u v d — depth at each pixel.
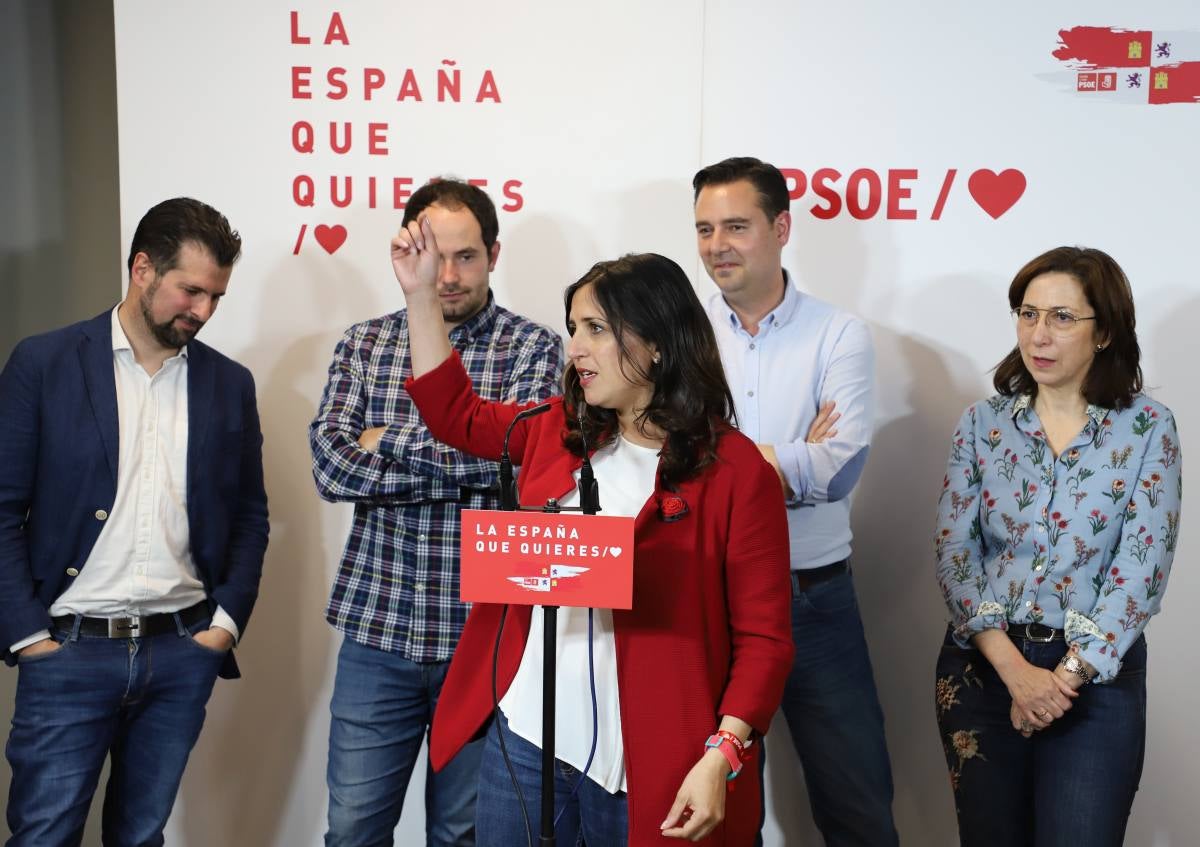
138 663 2.24
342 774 2.41
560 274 2.80
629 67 2.75
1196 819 2.80
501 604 1.77
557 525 1.52
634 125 2.76
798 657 2.48
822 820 2.58
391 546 2.40
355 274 2.79
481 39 2.75
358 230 2.78
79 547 2.20
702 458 1.67
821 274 2.79
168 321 2.20
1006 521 2.19
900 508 2.83
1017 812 2.17
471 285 2.43
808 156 2.76
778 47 2.73
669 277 1.67
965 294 2.77
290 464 2.83
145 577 2.24
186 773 2.89
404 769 2.45
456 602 2.38
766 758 2.85
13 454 2.17
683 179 2.76
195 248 2.17
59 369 2.20
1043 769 2.11
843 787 2.51
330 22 2.74
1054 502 2.14
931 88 2.74
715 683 1.68
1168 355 2.75
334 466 2.34
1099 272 2.12
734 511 1.68
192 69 2.74
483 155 2.78
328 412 2.44
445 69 2.76
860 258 2.78
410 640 2.37
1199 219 2.72
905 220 2.77
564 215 2.78
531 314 2.81
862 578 2.85
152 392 2.28
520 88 2.76
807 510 2.47
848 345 2.46
